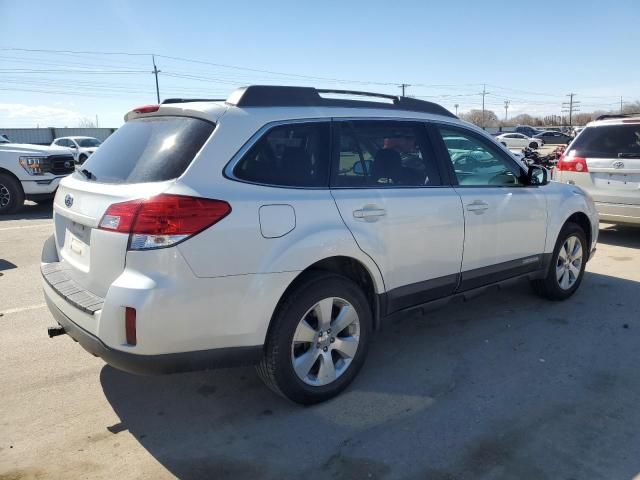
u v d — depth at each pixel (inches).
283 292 119.9
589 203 211.3
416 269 148.3
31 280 237.6
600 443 117.0
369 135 143.0
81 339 115.3
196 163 112.5
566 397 136.4
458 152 164.2
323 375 132.0
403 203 142.7
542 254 190.4
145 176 114.4
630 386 142.0
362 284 143.6
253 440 119.0
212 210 109.7
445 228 152.9
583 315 193.0
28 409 131.2
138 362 107.3
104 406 133.1
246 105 124.6
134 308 104.3
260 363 123.9
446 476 106.7
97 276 114.0
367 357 159.6
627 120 291.6
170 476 107.2
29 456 113.3
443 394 138.1
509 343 169.3
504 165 179.0
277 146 124.9
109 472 108.3
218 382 145.0
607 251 291.9
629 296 213.8
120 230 107.5
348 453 114.2
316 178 129.9
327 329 131.3
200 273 108.6
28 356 160.2
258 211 116.0
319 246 124.0
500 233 170.9
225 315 113.0
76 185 129.4
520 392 139.0
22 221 390.0
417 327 182.4
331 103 139.2
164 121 128.3
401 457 112.7
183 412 130.5
